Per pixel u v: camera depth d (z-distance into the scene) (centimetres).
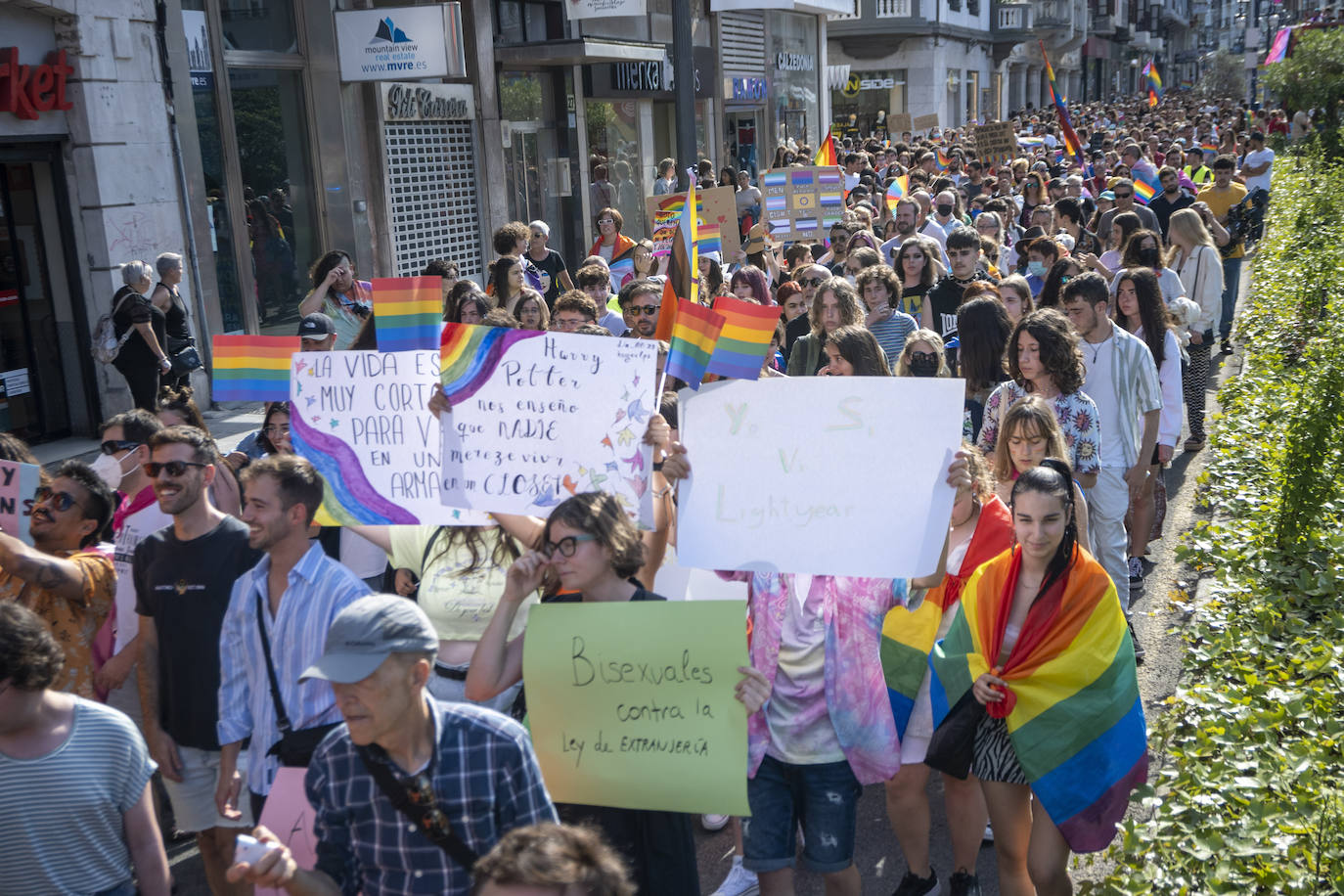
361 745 252
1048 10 5928
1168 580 696
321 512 399
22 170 1059
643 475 357
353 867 264
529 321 713
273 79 1349
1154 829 410
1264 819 396
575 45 1733
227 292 1286
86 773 292
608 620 304
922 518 344
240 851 244
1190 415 967
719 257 930
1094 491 580
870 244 1041
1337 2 6303
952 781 399
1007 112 6175
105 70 1075
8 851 288
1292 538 672
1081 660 364
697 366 362
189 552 386
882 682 360
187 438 381
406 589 469
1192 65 11581
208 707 387
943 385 344
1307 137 2981
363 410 399
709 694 301
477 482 369
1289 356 1137
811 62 3250
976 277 775
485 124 1709
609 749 305
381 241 1505
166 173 1162
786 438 353
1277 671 528
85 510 415
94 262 1084
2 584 399
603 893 182
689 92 1442
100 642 427
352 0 1451
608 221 1167
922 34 4512
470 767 255
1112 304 742
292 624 352
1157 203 1418
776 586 363
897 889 408
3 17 995
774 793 364
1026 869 385
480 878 186
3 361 1052
